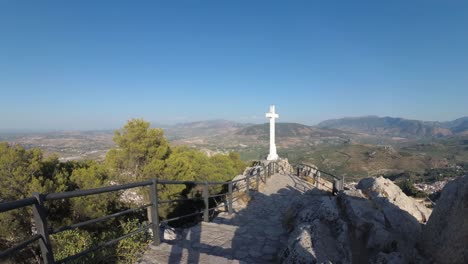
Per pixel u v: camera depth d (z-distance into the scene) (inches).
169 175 555.5
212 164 817.5
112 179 564.7
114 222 430.9
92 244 186.1
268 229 252.8
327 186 526.6
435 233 163.2
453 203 154.0
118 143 594.6
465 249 139.3
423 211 292.5
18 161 401.1
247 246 203.9
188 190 636.1
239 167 1005.2
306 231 175.6
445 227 156.0
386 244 177.2
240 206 363.3
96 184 431.8
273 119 804.0
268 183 536.7
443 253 152.3
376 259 160.2
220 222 290.2
